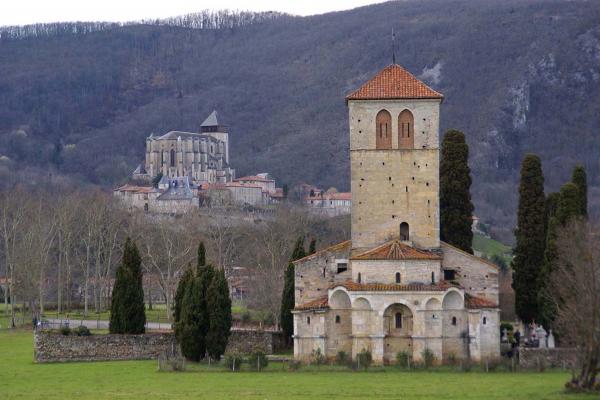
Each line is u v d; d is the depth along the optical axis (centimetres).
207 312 18125
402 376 16200
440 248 18662
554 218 18575
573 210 18475
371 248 18725
